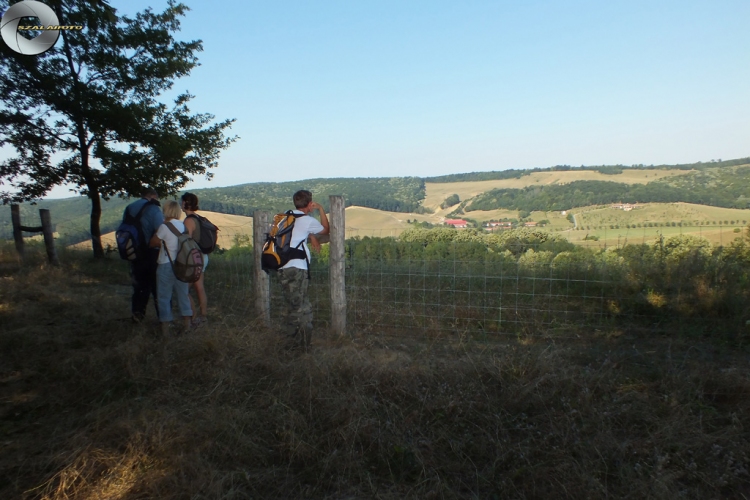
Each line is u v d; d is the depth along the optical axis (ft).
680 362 14.38
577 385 12.78
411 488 9.37
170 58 38.04
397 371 13.76
